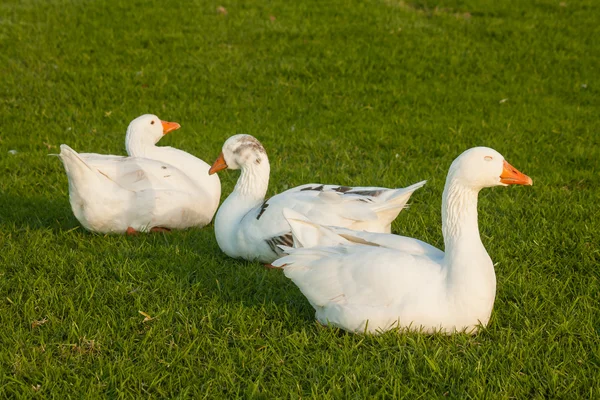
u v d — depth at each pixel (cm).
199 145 923
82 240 636
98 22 1392
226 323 490
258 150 617
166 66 1220
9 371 438
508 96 1156
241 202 616
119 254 594
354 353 451
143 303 520
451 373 427
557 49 1389
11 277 562
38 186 782
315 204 560
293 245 557
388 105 1102
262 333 480
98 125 994
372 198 559
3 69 1175
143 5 1492
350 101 1120
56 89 1117
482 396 404
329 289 461
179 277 562
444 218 460
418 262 454
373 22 1459
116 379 428
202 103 1096
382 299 446
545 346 459
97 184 627
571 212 694
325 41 1348
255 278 564
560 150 925
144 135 714
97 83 1141
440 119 1044
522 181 445
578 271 578
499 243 629
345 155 895
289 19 1459
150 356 451
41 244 618
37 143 910
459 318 444
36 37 1303
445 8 1616
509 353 445
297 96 1138
